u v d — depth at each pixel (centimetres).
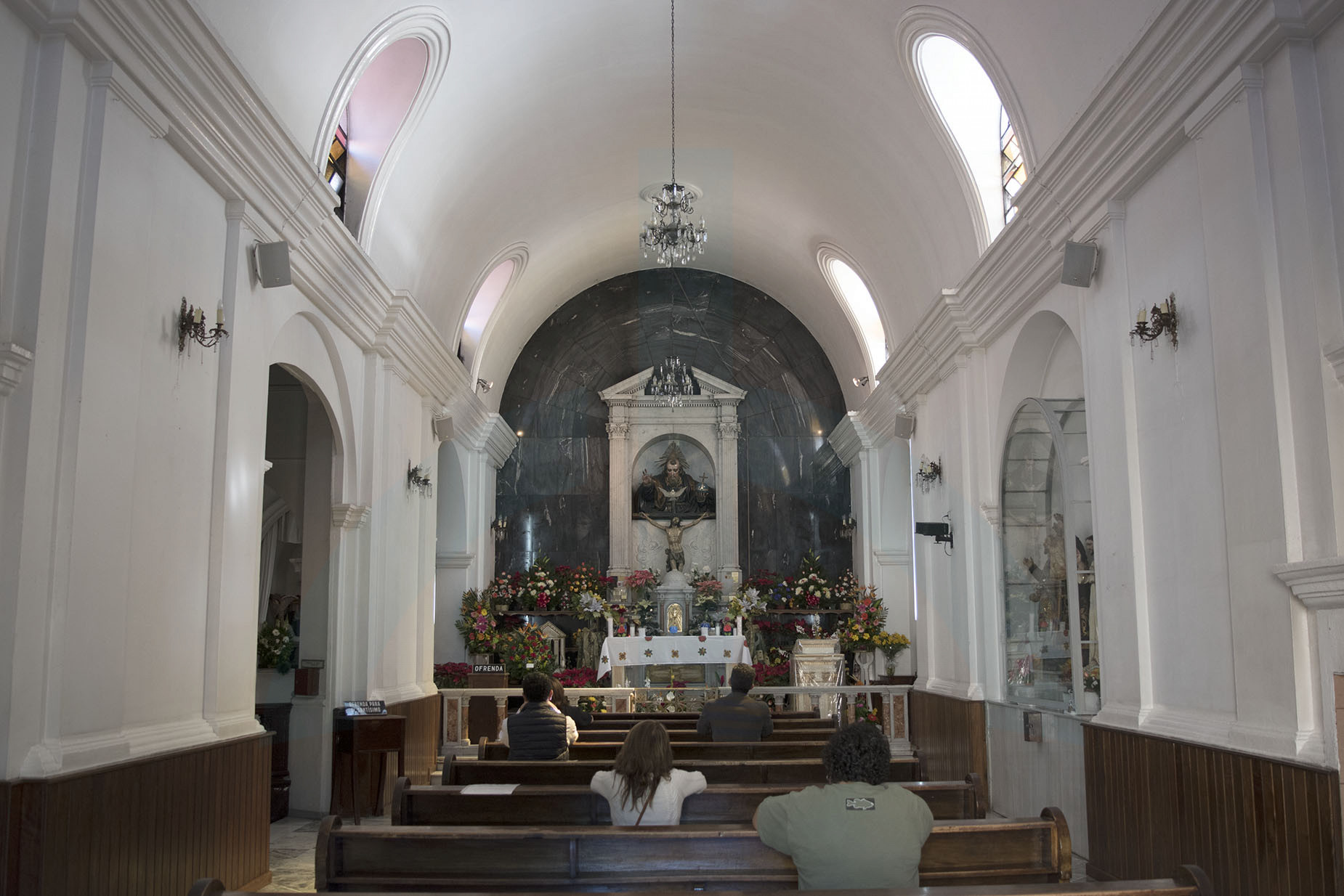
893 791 364
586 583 1430
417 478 1112
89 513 496
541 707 686
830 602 1339
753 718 676
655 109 1192
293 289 775
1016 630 913
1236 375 534
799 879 363
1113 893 312
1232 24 515
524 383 1650
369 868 394
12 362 450
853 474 1395
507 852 395
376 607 982
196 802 585
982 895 309
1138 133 622
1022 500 889
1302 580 462
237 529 665
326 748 940
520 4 905
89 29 483
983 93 913
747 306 1623
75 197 495
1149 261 642
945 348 1045
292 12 672
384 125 902
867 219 1190
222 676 639
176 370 590
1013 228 811
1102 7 636
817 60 1005
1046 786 821
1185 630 595
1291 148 497
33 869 436
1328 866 451
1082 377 842
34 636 461
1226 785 530
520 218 1291
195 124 586
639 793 460
